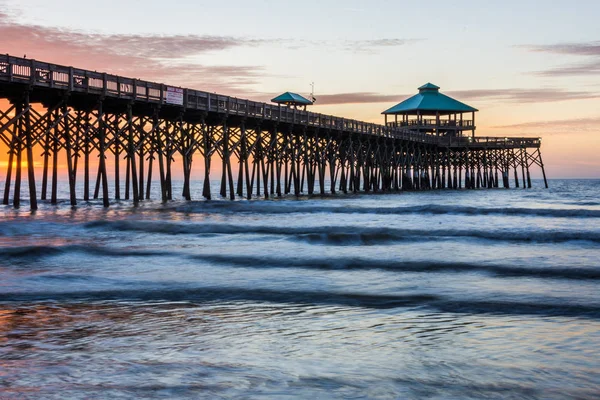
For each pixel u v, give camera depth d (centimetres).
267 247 1852
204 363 728
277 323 948
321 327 923
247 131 4591
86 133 3375
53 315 1006
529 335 866
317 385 646
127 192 4603
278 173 5106
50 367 708
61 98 2995
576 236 2031
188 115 3916
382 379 669
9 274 1377
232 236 2131
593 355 761
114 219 2758
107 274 1396
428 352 780
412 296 1159
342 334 878
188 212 3316
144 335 872
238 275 1398
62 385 641
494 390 637
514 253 1731
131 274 1400
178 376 674
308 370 700
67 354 768
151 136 3741
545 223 2639
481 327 916
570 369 705
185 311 1040
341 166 5925
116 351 783
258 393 618
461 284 1283
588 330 892
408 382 660
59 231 2294
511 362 734
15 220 2680
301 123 4738
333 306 1077
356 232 2241
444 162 8250
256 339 848
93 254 1689
